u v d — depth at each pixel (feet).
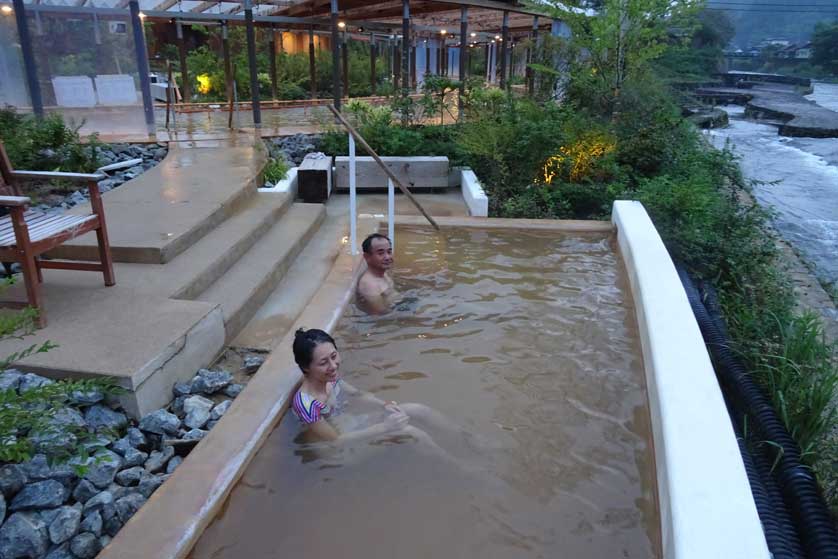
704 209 24.22
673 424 8.96
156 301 13.15
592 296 16.47
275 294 16.74
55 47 31.48
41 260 13.82
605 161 30.30
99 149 28.40
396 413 10.75
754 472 11.14
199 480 8.66
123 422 10.24
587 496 8.98
